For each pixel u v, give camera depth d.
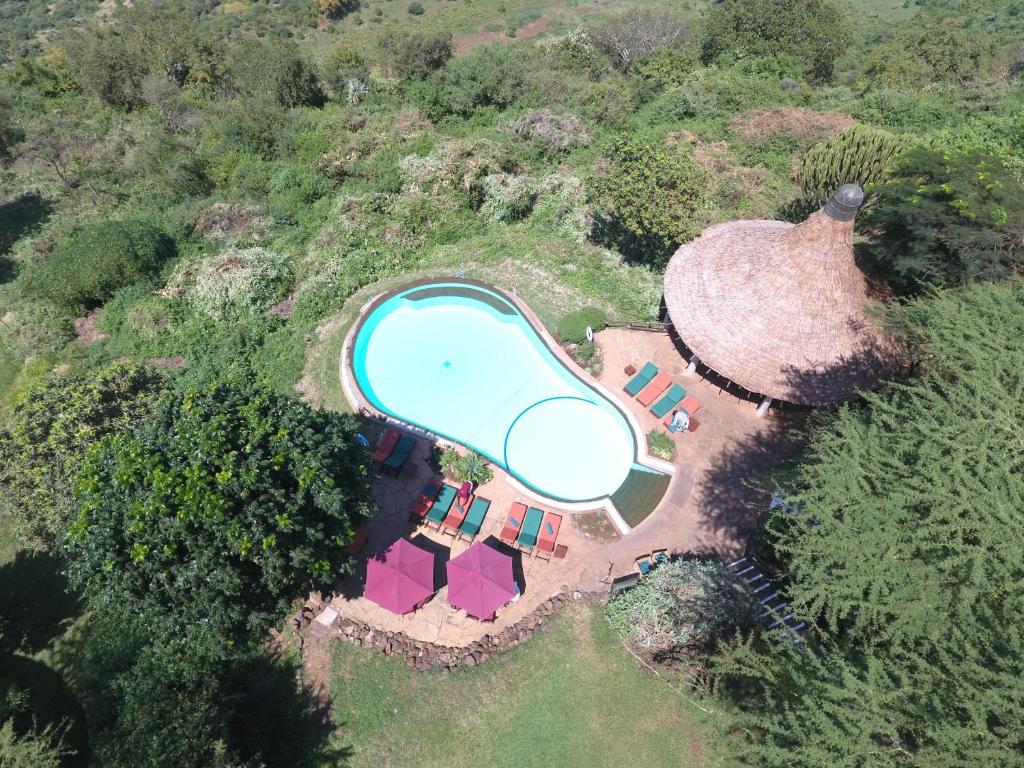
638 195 28.62
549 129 41.28
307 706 17.62
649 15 61.84
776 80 48.41
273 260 32.66
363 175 39.94
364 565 20.50
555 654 18.34
